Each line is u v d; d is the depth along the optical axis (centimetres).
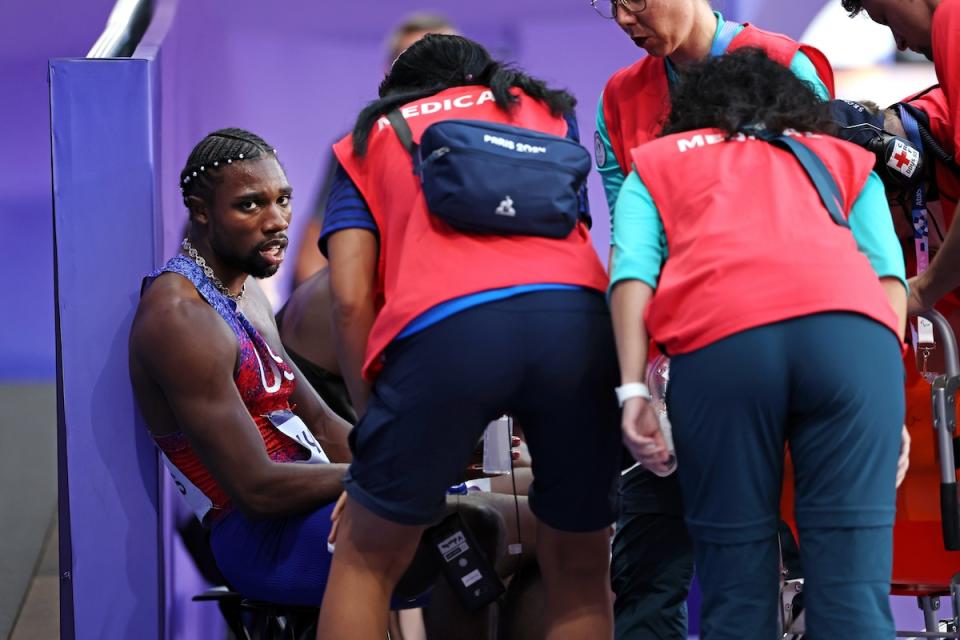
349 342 723
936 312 830
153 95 945
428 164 681
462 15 1598
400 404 676
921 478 860
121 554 916
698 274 634
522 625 925
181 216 1383
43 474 1572
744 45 837
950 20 846
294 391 973
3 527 1417
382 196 725
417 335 671
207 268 901
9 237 1867
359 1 1588
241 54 1565
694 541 652
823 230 646
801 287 624
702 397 626
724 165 667
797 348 618
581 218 734
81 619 910
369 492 696
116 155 925
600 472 717
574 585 754
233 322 877
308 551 830
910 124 895
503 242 685
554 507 731
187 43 1544
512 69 761
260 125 1572
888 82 1590
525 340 671
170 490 1042
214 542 881
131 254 923
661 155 683
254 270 906
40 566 1334
